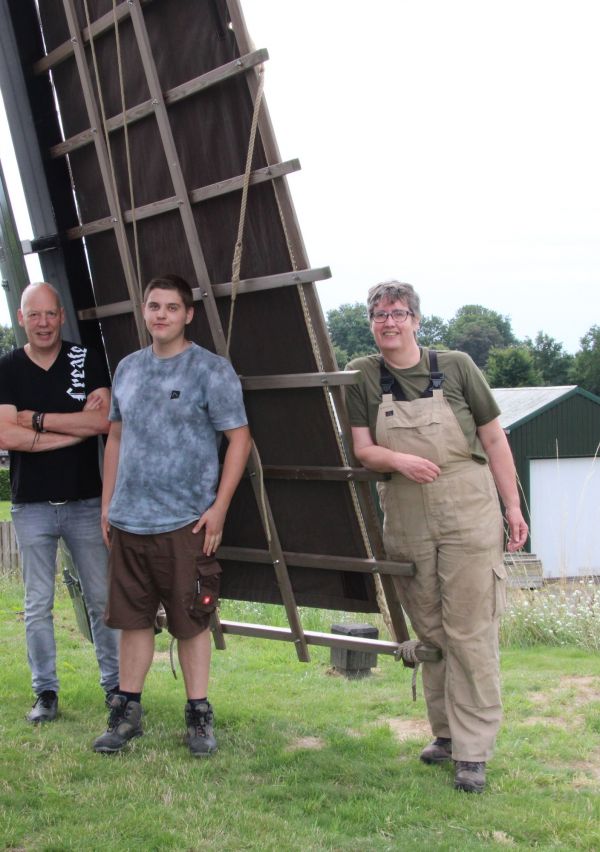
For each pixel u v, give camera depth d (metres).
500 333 97.88
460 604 3.93
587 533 27.39
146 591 4.25
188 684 4.34
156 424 4.15
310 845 3.35
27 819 3.52
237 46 4.04
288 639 4.67
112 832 3.41
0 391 4.62
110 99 4.63
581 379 78.56
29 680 5.55
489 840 3.43
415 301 4.00
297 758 4.26
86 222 5.00
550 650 7.53
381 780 4.01
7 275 5.28
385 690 5.59
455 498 3.94
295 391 4.29
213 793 3.79
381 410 4.00
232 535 4.75
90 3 4.58
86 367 4.74
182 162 4.36
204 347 4.61
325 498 4.37
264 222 4.13
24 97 4.98
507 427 27.03
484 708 3.95
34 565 4.70
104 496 4.48
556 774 4.13
